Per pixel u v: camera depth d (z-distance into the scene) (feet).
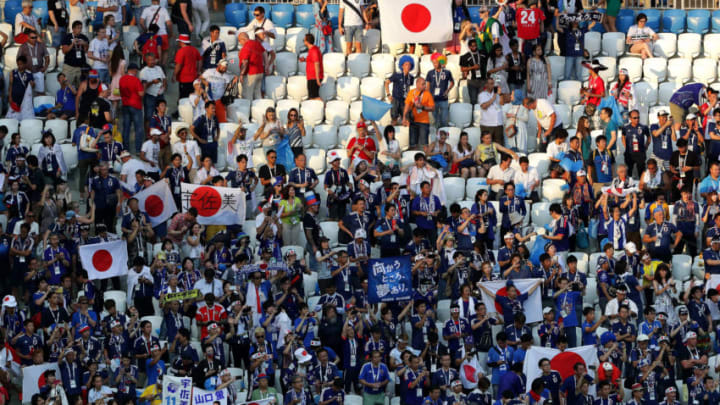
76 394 213.46
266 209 236.22
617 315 226.58
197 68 271.90
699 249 251.19
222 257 234.99
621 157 265.75
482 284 228.22
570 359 219.61
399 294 226.38
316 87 275.59
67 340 217.56
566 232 242.37
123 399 212.43
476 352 225.56
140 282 228.43
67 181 257.96
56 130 263.29
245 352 222.28
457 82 280.31
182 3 283.59
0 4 300.20
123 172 247.09
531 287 229.45
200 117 256.11
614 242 243.60
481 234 241.55
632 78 286.66
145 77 266.36
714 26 299.99
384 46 290.97
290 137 257.75
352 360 221.05
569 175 252.01
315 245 238.27
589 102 272.72
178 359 215.10
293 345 217.97
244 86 274.98
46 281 226.58
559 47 288.10
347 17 286.25
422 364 216.74
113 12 282.97
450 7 281.95
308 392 214.28
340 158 248.52
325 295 227.40
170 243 232.73
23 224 233.76
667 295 232.12
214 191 240.73
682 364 227.81
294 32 292.81
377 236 237.04
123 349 217.77
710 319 232.12
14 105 266.98
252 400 211.20
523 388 217.36
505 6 282.36
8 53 279.90
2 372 215.31
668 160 261.85
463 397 215.10
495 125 264.52
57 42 285.23
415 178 248.11
